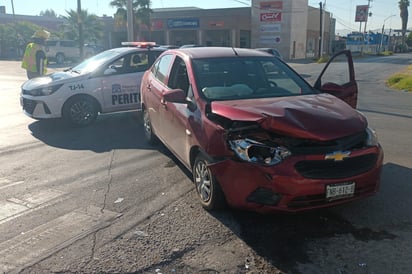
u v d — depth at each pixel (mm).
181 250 3525
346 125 3789
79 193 4824
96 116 8680
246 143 3705
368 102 12195
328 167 3652
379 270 3195
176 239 3711
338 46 75188
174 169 5652
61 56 35688
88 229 3914
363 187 3816
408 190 4738
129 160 6102
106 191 4883
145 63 9195
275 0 51875
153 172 5539
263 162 3619
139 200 4602
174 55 5828
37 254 3480
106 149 6746
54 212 4301
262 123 3717
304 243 3621
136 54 9086
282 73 5297
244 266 3285
